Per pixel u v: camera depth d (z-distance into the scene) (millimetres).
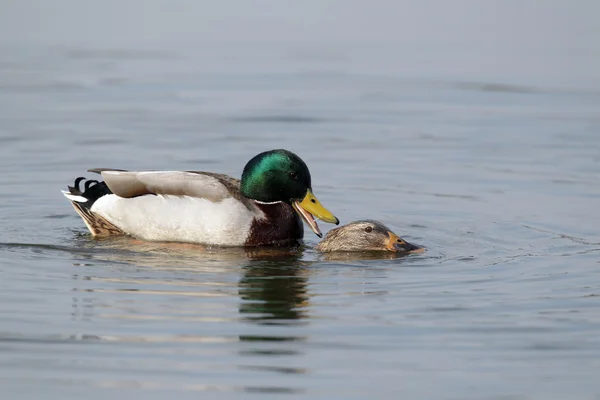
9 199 17266
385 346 10992
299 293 12633
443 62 28812
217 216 14719
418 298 12461
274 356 10727
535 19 34562
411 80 26938
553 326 11547
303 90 25844
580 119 23078
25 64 27812
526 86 26203
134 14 34500
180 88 25875
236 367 10469
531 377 10250
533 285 12977
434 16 35094
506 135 21906
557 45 30766
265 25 33562
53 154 20141
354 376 10273
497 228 15781
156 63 28344
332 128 22516
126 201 15148
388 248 14484
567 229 15672
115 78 26609
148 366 10477
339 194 17875
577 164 19656
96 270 13469
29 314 11773
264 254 14445
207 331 11375
